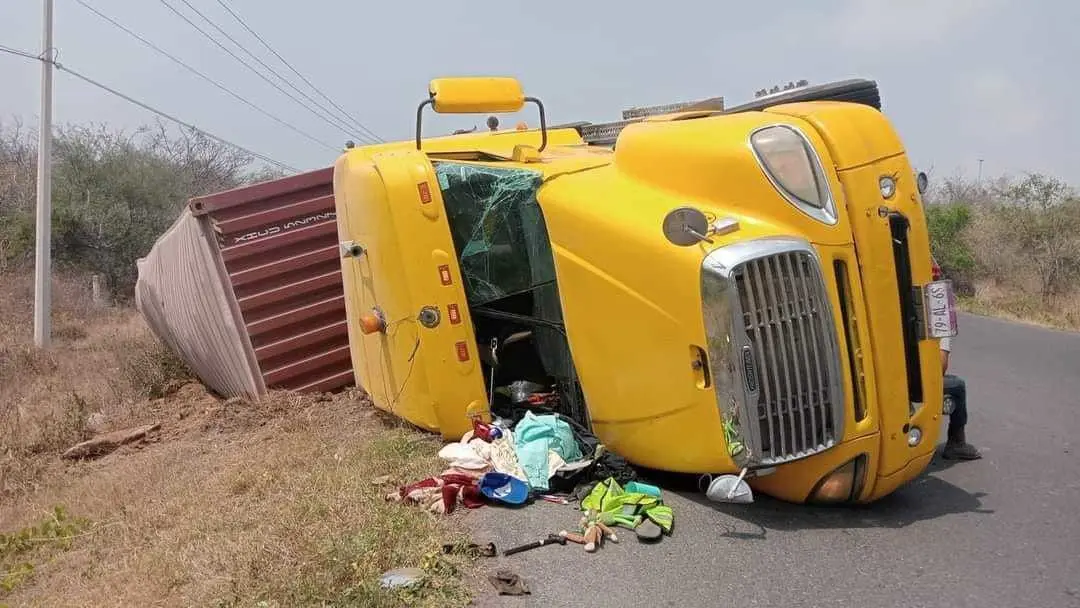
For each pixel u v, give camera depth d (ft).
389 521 14.83
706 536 14.98
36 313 56.59
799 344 14.92
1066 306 59.62
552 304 19.39
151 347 44.60
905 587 12.94
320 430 22.88
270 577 13.42
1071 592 12.56
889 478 15.92
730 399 14.88
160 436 27.96
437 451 19.35
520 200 19.60
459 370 19.58
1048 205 78.38
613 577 13.44
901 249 15.85
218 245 28.63
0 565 18.01
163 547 16.29
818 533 15.07
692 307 15.26
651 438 16.75
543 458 17.33
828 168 15.44
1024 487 17.51
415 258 19.52
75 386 41.55
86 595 15.10
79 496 22.45
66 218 92.58
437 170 20.45
